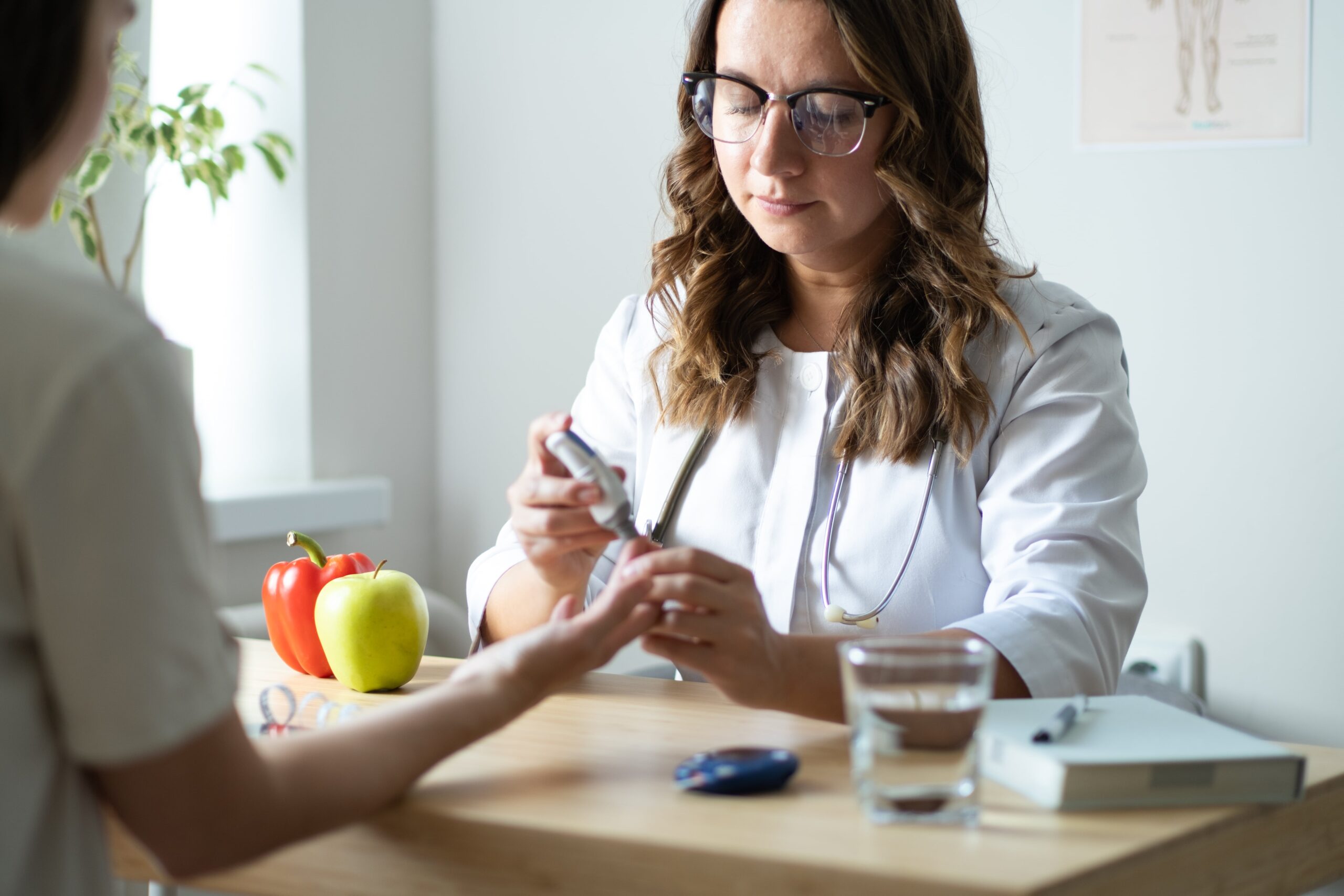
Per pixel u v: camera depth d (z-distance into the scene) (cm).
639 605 95
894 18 124
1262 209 218
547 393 285
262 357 271
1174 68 222
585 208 278
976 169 135
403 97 287
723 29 130
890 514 128
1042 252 233
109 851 75
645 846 72
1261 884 82
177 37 271
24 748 66
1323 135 213
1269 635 220
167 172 272
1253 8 216
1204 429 223
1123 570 118
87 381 63
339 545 274
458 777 86
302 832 72
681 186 145
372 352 282
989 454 129
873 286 133
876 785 76
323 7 266
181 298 277
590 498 108
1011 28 233
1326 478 215
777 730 99
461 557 297
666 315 150
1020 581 115
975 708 76
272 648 138
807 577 131
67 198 216
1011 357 129
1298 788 82
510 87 284
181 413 67
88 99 68
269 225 268
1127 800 79
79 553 63
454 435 296
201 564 68
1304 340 216
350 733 78
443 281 295
